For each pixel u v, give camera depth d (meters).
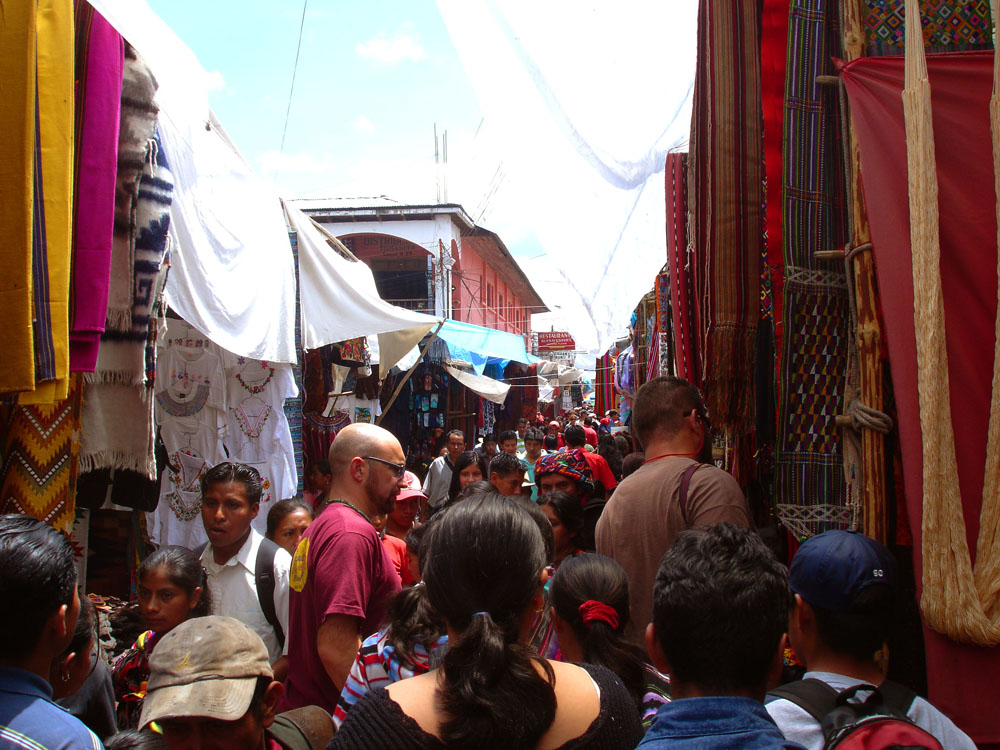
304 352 6.07
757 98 2.78
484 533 1.41
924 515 2.12
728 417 2.77
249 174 4.95
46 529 1.71
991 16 2.37
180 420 4.97
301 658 2.68
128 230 3.10
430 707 1.31
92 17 2.92
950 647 2.10
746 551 1.49
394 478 2.87
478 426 16.45
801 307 2.62
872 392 2.40
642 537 2.67
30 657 1.61
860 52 2.44
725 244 2.76
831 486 2.56
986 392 2.17
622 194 3.41
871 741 1.38
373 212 18.86
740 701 1.37
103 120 2.90
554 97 3.30
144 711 1.69
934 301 2.15
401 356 7.70
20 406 2.86
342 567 2.58
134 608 3.69
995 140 2.19
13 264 2.50
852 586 1.69
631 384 10.30
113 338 3.16
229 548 3.35
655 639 1.54
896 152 2.33
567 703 1.39
